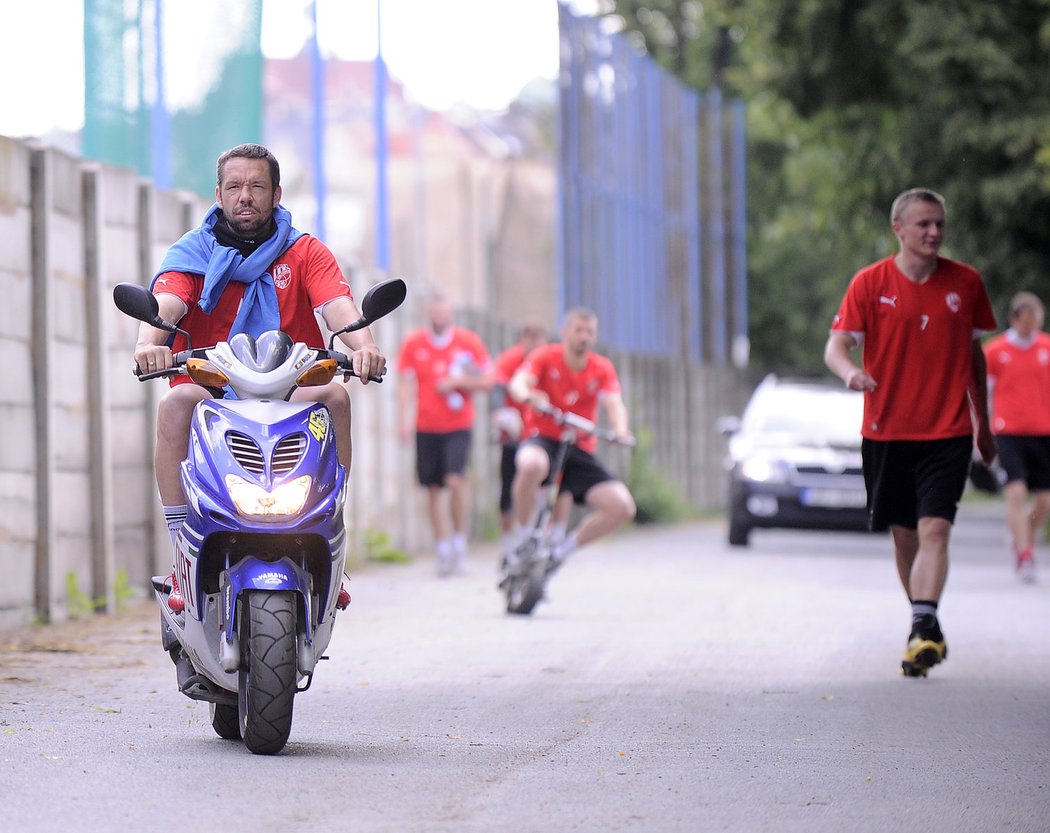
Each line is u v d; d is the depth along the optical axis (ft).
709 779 69.21
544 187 552.00
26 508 123.03
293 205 186.91
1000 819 62.75
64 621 126.52
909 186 284.61
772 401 240.12
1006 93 268.21
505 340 251.39
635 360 323.37
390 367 205.16
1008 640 122.52
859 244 349.82
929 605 101.24
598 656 110.52
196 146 154.51
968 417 102.83
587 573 186.50
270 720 70.38
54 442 126.41
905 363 102.73
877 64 290.56
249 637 70.03
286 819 60.08
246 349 70.85
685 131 384.06
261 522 68.54
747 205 541.75
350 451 75.20
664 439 342.64
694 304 385.09
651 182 356.38
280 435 70.08
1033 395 175.52
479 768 70.64
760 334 550.77
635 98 347.77
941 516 102.12
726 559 212.02
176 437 72.28
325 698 91.09
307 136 187.11
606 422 297.74
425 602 148.36
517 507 137.80
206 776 67.56
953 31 265.13
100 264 132.77
